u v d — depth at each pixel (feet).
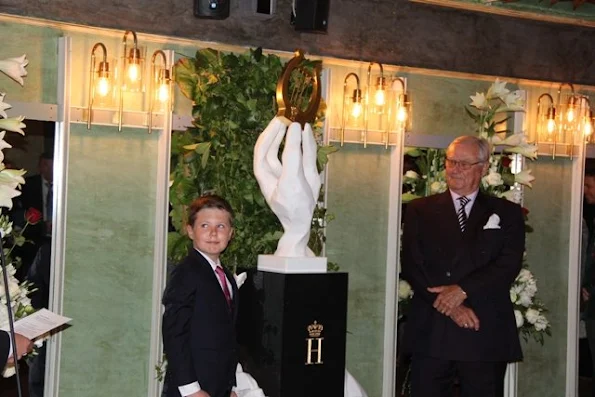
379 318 18.30
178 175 15.37
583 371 20.43
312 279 13.64
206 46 16.31
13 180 12.33
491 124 17.94
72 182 15.28
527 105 19.61
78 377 15.39
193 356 12.21
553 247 20.02
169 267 15.92
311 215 14.03
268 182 14.21
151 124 15.66
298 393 13.53
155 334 15.75
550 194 19.94
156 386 15.76
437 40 18.75
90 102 15.16
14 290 12.73
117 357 15.71
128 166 15.72
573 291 19.97
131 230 15.78
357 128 17.84
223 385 12.39
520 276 17.89
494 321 15.07
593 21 20.16
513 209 15.40
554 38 20.02
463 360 14.93
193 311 12.27
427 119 18.74
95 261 15.49
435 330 15.12
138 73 15.33
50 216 15.24
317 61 15.55
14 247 15.07
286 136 13.98
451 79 18.97
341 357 13.93
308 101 15.60
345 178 17.88
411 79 18.56
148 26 15.79
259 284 14.01
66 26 15.02
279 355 13.42
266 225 15.03
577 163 19.89
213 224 12.54
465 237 15.17
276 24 17.04
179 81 15.61
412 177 18.35
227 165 14.94
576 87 20.20
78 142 15.30
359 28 17.93
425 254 15.34
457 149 15.34
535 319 17.81
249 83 15.15
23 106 14.80
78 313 15.37
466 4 18.85
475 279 14.87
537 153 19.48
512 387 19.24
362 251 18.11
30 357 14.99
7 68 12.80
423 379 15.39
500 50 19.43
